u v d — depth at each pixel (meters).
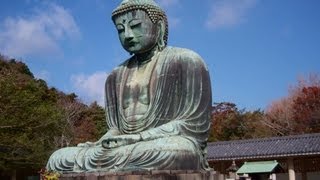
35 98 28.88
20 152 28.12
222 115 55.34
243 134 51.47
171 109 10.53
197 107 10.51
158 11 11.16
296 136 32.50
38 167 29.09
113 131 10.91
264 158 31.69
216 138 51.19
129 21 10.99
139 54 11.31
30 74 49.81
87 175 9.35
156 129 9.82
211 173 9.68
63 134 33.53
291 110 51.47
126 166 9.17
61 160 10.24
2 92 26.38
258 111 56.59
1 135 26.70
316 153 29.48
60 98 49.81
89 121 49.25
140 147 9.27
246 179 30.41
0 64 47.00
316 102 48.97
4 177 35.28
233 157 32.56
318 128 47.72
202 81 10.69
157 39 11.19
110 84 11.69
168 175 8.83
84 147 10.42
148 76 10.90
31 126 28.00
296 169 33.00
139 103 10.77
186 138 9.71
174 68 10.70
